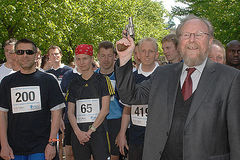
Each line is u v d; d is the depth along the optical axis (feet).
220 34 55.72
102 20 71.92
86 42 67.15
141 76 12.29
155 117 6.67
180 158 6.31
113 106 14.61
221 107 6.03
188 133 6.07
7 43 13.97
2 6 41.14
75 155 12.67
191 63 6.48
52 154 10.84
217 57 11.41
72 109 12.78
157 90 6.79
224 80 6.13
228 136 6.07
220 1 57.57
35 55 11.05
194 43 6.43
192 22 6.60
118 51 6.70
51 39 47.47
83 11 56.80
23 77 10.95
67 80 16.79
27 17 43.88
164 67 7.16
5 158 10.56
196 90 6.24
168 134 6.45
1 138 10.66
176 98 6.59
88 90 12.67
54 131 11.00
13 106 10.77
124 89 6.75
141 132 11.40
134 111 11.56
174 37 13.88
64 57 70.03
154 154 6.56
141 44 12.17
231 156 5.98
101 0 71.82
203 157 5.91
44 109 11.03
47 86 11.11
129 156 11.85
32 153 10.64
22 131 10.71
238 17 52.49
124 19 74.23
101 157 12.27
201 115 6.03
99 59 15.40
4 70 14.15
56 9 46.52
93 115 12.56
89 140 12.40
